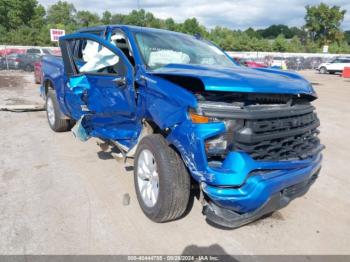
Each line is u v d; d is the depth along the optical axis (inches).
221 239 118.9
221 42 2596.0
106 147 175.9
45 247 109.5
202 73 111.0
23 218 126.0
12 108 317.4
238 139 101.0
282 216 136.9
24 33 2132.1
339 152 227.3
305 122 119.3
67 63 174.4
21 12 2475.4
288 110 112.0
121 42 156.9
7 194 145.1
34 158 190.9
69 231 119.0
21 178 162.4
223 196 100.7
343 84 816.3
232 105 103.9
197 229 124.0
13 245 109.7
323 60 1690.5
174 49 154.4
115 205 138.8
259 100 112.3
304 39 3090.6
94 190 151.9
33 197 143.1
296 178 110.9
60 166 179.6
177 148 109.2
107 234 118.3
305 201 151.3
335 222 133.9
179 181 114.3
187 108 104.4
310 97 129.1
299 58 1653.5
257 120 102.7
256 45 2637.8
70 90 182.9
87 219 127.3
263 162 104.0
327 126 306.2
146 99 125.0
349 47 2839.6
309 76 1168.2
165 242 115.6
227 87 101.8
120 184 159.0
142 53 140.6
